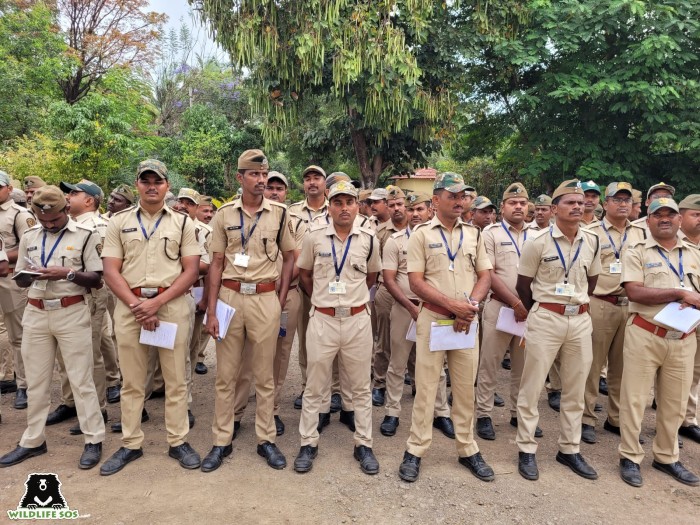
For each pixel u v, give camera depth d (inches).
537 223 204.2
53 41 677.9
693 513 120.2
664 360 134.8
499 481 132.3
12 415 170.1
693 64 380.2
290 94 389.1
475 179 612.1
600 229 172.7
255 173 135.4
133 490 124.0
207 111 770.2
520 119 460.4
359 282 140.6
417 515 116.7
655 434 154.6
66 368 137.4
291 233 148.3
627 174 380.5
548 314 137.7
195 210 192.5
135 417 138.1
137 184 133.2
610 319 162.4
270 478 131.6
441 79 411.2
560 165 418.0
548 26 381.4
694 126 355.9
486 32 403.9
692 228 140.2
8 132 620.4
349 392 168.1
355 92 387.5
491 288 163.6
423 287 131.0
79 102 525.0
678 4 357.7
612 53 397.1
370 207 227.9
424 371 134.2
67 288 136.7
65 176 503.8
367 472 134.6
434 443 156.4
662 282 133.8
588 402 162.9
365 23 351.9
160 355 137.3
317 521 113.4
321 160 518.9
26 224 181.5
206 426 166.4
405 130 430.9
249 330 139.3
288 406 188.2
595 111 393.7
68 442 150.8
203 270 177.9
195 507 117.3
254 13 353.1
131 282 132.7
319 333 137.9
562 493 127.3
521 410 139.6
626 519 116.8
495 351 163.3
